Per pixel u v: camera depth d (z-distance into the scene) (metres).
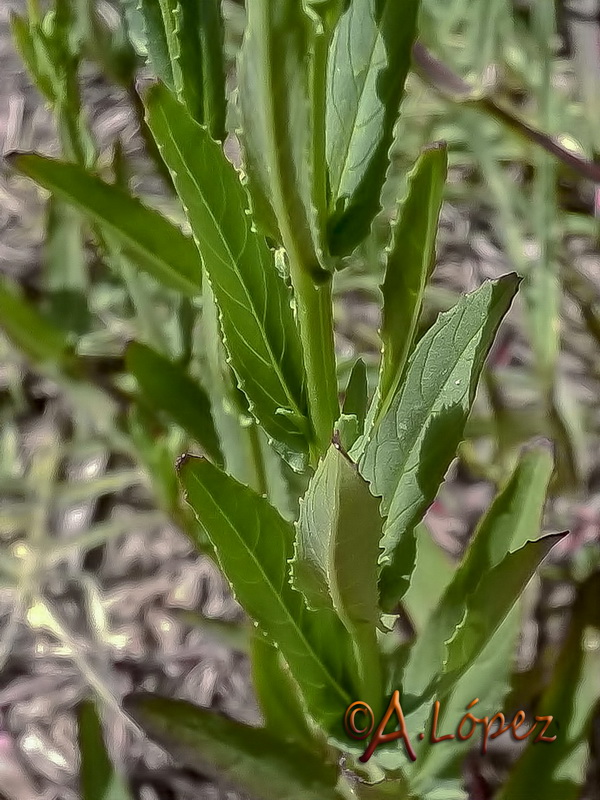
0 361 0.30
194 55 0.11
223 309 0.11
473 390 0.12
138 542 0.27
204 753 0.15
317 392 0.12
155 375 0.19
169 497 0.20
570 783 0.18
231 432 0.17
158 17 0.12
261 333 0.11
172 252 0.17
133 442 0.23
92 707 0.19
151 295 0.23
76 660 0.25
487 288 0.11
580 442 0.27
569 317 0.29
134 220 0.16
